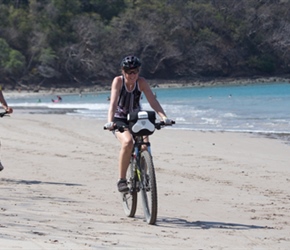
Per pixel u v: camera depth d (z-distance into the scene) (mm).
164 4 178500
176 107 65375
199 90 129625
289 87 124125
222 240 11141
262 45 175750
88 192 16859
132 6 178750
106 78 162000
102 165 23047
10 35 161375
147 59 166750
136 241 10656
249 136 33844
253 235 11695
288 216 13859
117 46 166000
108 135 34406
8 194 16047
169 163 23938
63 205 14508
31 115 54125
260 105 63969
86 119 47375
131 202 13258
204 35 172250
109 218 13086
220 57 172375
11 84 152125
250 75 172500
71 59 159625
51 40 162000
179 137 33531
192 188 18000
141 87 12664
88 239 10516
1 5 168250
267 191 17500
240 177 20328
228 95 98500
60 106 75375
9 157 25359
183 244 10633
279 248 10617
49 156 25781
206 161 24438
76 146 29594
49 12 168875
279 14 177375
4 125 41625
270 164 23516
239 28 175125
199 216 13742
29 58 159000
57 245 9703
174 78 167625
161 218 13336
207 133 35625
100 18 173500
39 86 153250
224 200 16000
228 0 180000
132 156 12992
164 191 17391
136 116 12312
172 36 170125
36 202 14781
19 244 9570
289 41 174375
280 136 33625
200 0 182000
